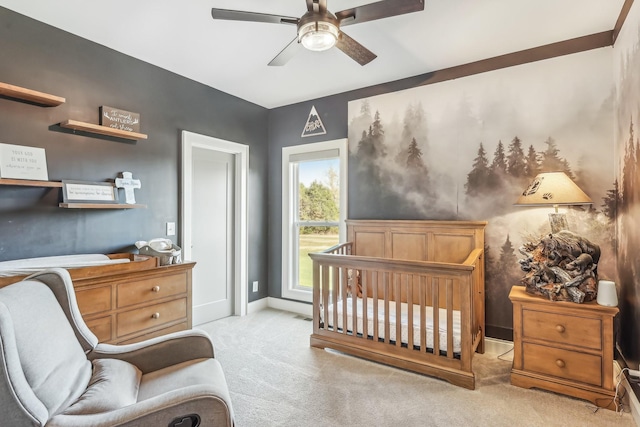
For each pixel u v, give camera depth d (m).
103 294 2.12
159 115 3.04
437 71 3.11
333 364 2.56
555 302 2.12
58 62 2.39
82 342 1.49
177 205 3.20
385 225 3.27
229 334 3.21
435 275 2.32
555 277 2.21
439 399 2.08
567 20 2.31
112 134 2.65
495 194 2.85
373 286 2.61
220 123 3.61
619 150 2.31
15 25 2.19
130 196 2.77
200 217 3.51
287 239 4.05
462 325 2.24
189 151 3.28
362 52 2.08
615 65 2.37
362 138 3.52
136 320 2.29
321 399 2.08
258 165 4.08
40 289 1.38
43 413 1.01
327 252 3.00
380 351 2.55
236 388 2.21
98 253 2.59
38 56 2.29
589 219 2.50
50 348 1.21
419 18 2.28
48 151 2.32
